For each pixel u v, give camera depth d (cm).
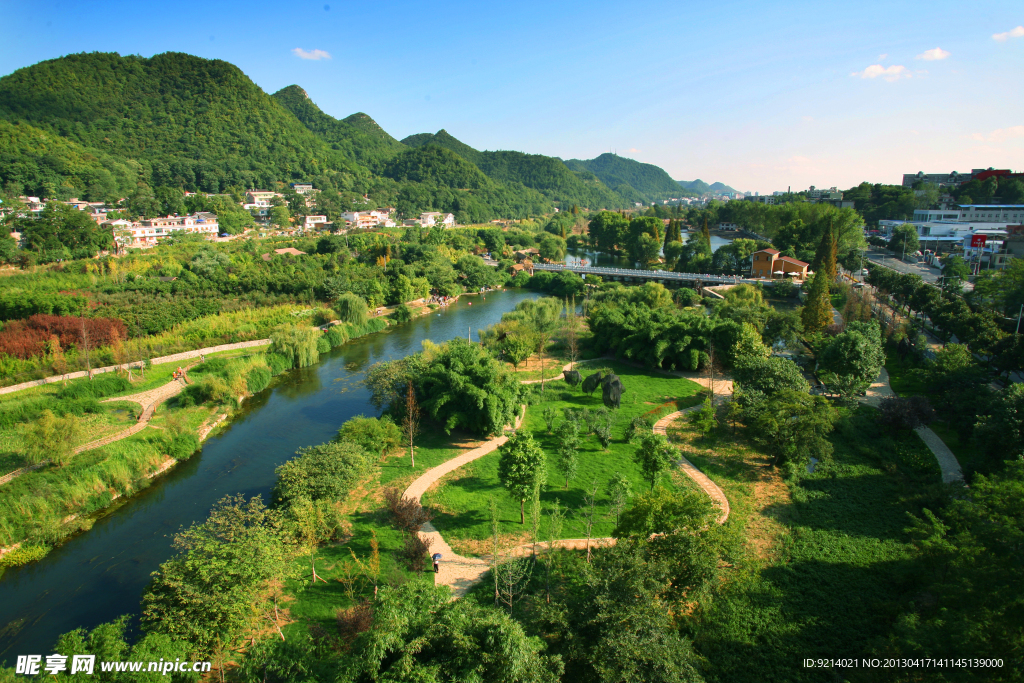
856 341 6119
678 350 7300
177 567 2644
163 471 5072
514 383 5756
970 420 4841
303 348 8269
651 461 4109
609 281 16100
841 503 4122
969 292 9594
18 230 14350
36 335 7288
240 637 2683
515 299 14662
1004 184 19800
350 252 16288
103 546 3969
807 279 12519
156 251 14475
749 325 7481
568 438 4491
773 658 2700
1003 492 2927
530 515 3972
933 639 2375
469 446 5228
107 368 7162
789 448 4475
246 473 5028
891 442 5016
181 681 2347
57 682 2014
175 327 8925
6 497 4081
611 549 2858
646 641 2298
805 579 3275
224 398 6506
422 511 3916
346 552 3584
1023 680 2073
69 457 4700
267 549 2752
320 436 5828
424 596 2355
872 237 19012
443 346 7319
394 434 5159
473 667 2038
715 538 2891
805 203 19175
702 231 17225
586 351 8675
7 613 3278
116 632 2256
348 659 2164
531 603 2844
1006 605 2262
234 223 19675
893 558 3459
